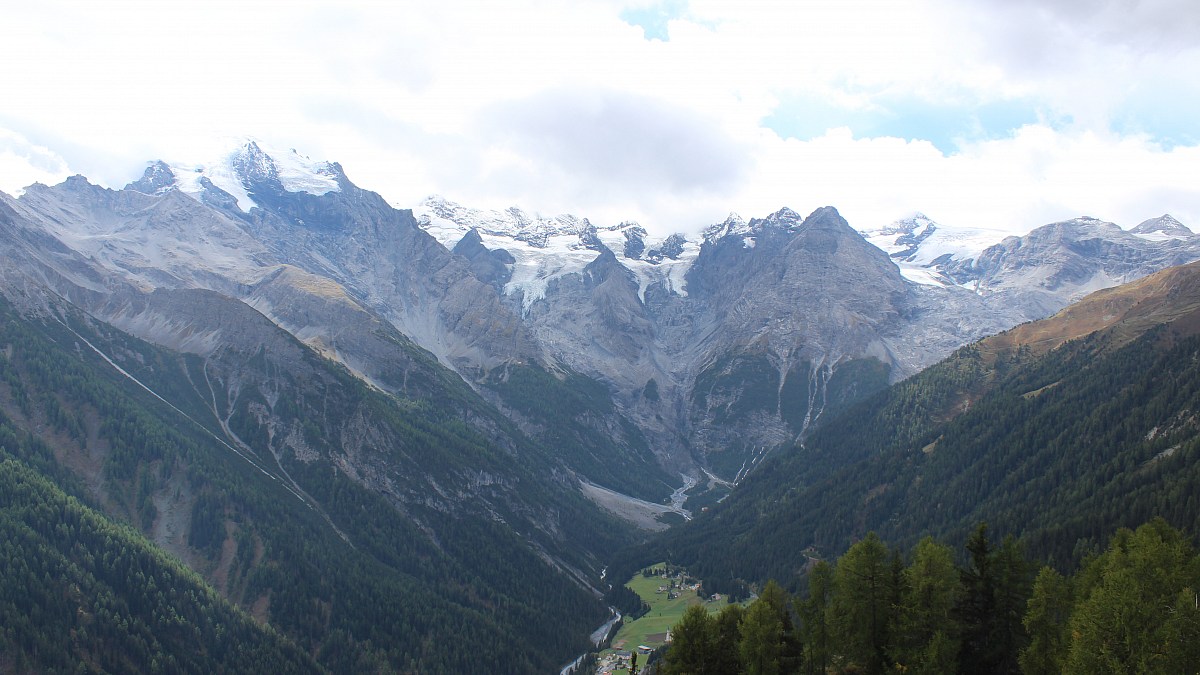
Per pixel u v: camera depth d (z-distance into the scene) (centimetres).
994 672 9300
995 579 9431
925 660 8888
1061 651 8581
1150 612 7862
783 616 10306
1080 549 16962
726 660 9906
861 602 9444
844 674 9925
